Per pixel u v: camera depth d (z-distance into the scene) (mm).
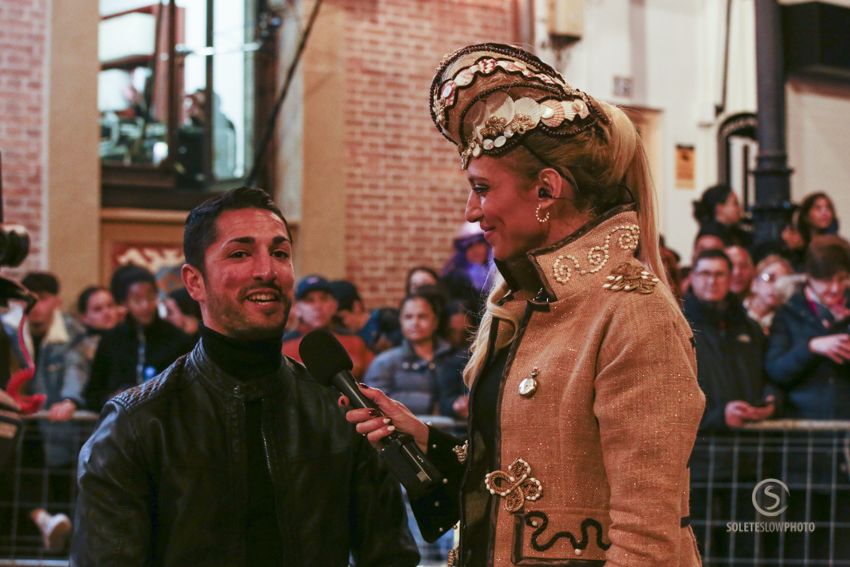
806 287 4520
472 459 1895
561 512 1758
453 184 8141
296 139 7668
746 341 4438
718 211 7262
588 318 1785
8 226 2865
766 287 5582
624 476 1673
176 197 7547
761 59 7820
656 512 1646
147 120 7480
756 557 4227
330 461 2143
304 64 7629
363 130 7832
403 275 7941
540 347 1829
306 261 7625
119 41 7328
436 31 8070
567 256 1823
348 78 7781
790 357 4371
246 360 2109
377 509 2188
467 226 6812
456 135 1903
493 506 1814
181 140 7633
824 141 9906
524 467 1783
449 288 6172
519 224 1843
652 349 1696
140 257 7316
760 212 7625
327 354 2090
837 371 4387
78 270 6957
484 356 1937
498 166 1835
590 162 1836
